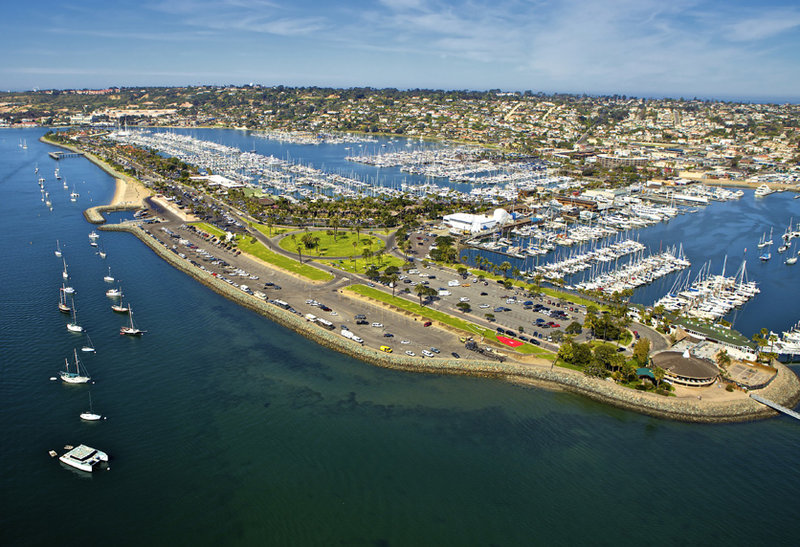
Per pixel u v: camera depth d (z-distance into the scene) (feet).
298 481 474.90
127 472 479.41
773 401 618.85
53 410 561.84
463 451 522.47
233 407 580.71
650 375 638.12
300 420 561.43
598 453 527.40
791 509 460.55
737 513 455.22
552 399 620.08
